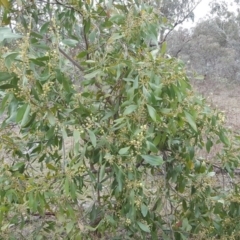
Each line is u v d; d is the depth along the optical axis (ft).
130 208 5.19
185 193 6.84
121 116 5.24
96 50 5.84
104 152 5.18
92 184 5.68
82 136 4.93
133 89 4.66
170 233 6.32
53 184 5.11
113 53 5.58
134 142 4.71
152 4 6.67
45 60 4.20
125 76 5.17
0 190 4.91
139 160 5.55
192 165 5.88
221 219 6.39
